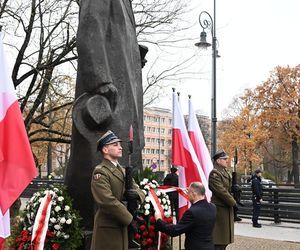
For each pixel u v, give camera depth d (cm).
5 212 417
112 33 625
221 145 4459
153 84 1480
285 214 1395
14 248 568
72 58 1234
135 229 460
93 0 599
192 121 718
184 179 663
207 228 480
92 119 573
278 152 4556
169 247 585
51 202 552
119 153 447
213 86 1530
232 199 674
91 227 574
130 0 709
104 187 422
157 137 8812
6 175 426
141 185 577
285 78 4012
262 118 4088
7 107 438
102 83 582
